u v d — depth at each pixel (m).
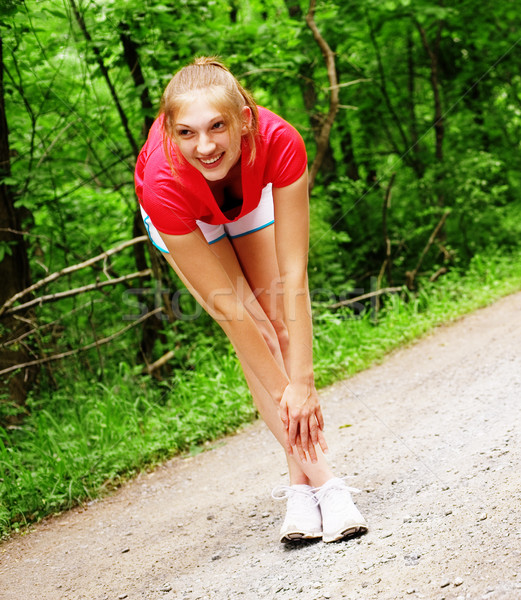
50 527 3.67
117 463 4.41
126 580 2.67
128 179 7.83
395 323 6.96
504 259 9.48
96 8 6.06
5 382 5.44
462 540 2.20
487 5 10.62
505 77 12.66
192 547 2.89
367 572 2.16
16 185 5.94
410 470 3.05
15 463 4.34
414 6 9.26
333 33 9.03
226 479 3.85
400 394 4.71
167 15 6.32
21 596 2.73
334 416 4.57
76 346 6.60
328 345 6.33
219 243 2.55
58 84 6.52
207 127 1.98
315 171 7.93
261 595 2.21
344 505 2.52
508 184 12.54
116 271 8.27
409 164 11.16
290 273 2.30
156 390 6.26
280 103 10.23
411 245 10.55
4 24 5.40
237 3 8.95
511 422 3.33
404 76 11.83
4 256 5.72
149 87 6.45
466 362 5.12
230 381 5.59
